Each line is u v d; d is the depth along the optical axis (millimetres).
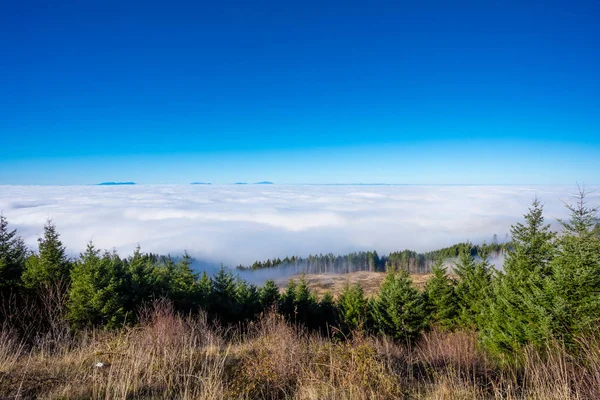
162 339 6004
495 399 4492
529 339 9391
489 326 12336
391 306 21828
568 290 8695
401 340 20625
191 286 20078
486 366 6527
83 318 12078
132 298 15086
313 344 6582
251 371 5230
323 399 4539
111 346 6055
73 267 13914
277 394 4895
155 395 4586
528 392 4676
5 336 6402
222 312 22516
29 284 12188
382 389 4766
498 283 13203
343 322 23125
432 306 22891
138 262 18859
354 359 5227
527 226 12781
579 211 9867
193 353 6156
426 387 5035
